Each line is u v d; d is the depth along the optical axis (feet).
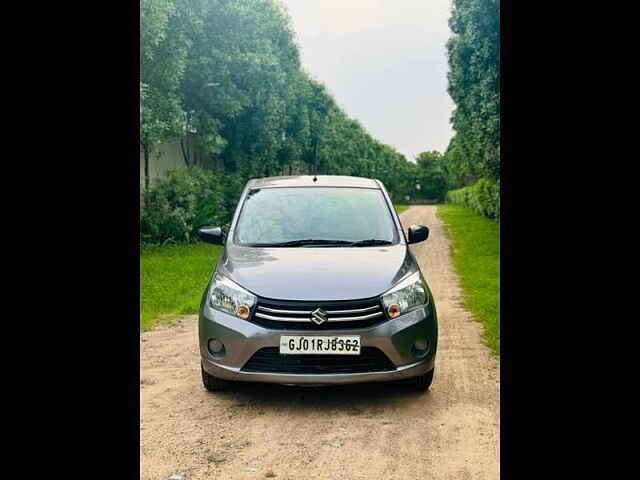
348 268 14.05
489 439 11.35
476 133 66.85
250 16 73.20
